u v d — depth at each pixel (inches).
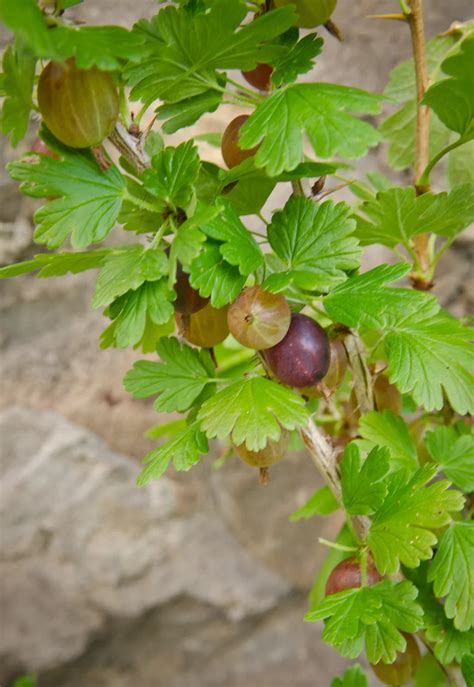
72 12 26.0
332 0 14.7
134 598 28.8
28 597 28.5
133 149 14.3
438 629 15.2
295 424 13.5
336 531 29.0
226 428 13.5
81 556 28.4
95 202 13.9
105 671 29.7
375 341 17.7
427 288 17.0
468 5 26.5
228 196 15.4
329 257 13.9
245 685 30.3
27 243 27.4
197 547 29.0
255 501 29.0
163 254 13.6
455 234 16.7
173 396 15.1
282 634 30.1
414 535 13.7
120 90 14.2
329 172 14.4
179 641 29.7
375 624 13.9
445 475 15.8
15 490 28.0
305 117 13.1
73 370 28.5
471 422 17.4
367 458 14.3
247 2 14.9
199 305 14.2
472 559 14.5
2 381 28.1
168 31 13.6
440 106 14.9
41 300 28.2
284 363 13.8
